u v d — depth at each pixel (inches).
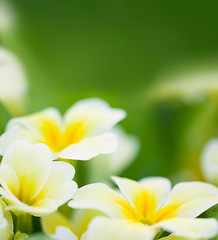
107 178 11.4
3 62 12.0
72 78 12.4
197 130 13.7
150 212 9.2
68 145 9.9
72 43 12.0
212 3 11.6
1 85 11.8
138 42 12.1
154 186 9.6
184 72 12.6
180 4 11.6
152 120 13.3
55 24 11.9
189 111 13.8
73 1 11.6
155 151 13.2
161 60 12.3
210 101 13.6
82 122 10.2
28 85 12.2
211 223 8.7
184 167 13.2
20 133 9.7
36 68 12.2
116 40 12.0
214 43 12.1
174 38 12.0
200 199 9.3
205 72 12.6
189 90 13.1
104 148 9.4
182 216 9.1
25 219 9.2
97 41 12.0
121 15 11.7
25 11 11.7
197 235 8.6
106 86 12.7
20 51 12.1
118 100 13.1
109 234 8.6
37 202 9.1
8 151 9.3
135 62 12.4
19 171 9.2
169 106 13.5
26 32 11.9
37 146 9.3
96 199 9.0
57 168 9.2
